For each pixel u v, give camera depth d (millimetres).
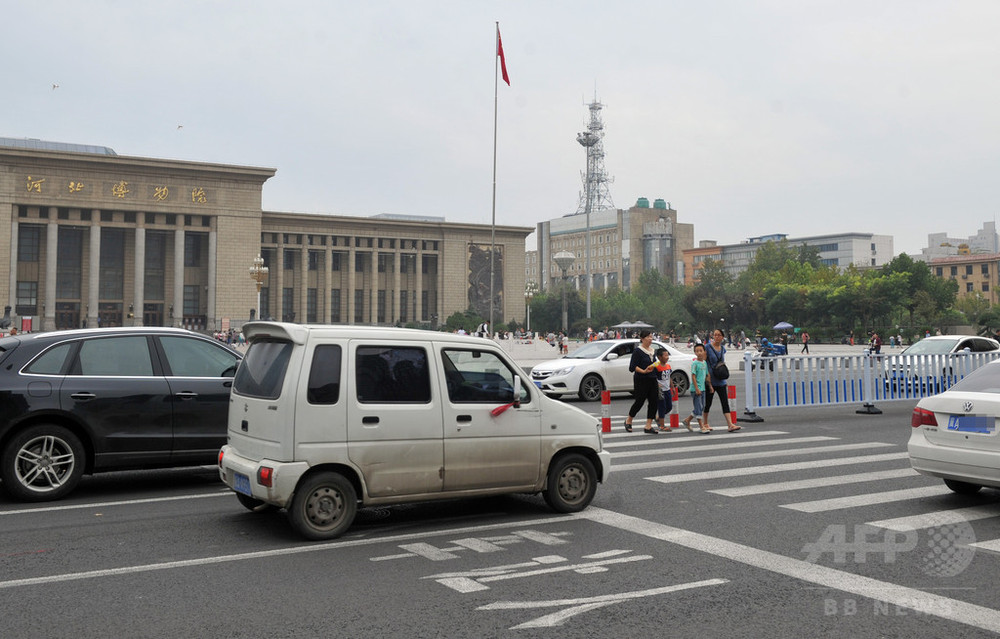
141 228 76250
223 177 79250
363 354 6543
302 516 6246
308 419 6250
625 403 18516
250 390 6738
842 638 4270
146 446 8438
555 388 18391
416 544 6238
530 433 7141
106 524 6973
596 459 7590
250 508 7309
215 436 8797
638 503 7754
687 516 7195
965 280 123312
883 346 67125
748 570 5523
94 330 8539
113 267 80312
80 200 73312
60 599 4906
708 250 168875
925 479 8992
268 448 6348
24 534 6598
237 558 5844
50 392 8016
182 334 8977
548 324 104250
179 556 5902
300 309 90500
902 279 80938
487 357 7113
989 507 7527
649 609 4723
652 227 166250
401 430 6574
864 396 16141
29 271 76250
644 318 103875
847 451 11133
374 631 4355
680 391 19891
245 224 80125
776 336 81750
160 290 82312
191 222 78812
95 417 8203
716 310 95188
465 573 5453
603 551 6020
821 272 99500
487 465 6914
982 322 85625
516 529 6734
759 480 8953
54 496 8031
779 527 6766
